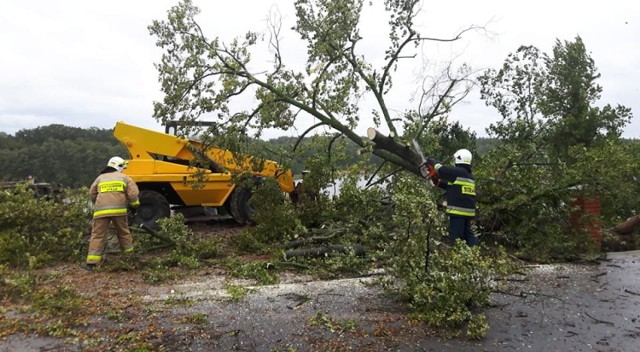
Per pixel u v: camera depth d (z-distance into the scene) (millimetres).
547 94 12602
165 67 8023
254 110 8195
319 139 9172
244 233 7531
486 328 4207
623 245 8148
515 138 8461
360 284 5680
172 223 7211
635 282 5871
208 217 10211
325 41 8359
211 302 5000
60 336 4094
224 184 9312
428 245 4922
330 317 4602
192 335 4164
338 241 7281
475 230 7023
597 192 7410
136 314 4617
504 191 7578
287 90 8023
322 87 7969
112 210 6422
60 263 6770
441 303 4512
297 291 5410
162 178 8867
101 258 6535
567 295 5355
